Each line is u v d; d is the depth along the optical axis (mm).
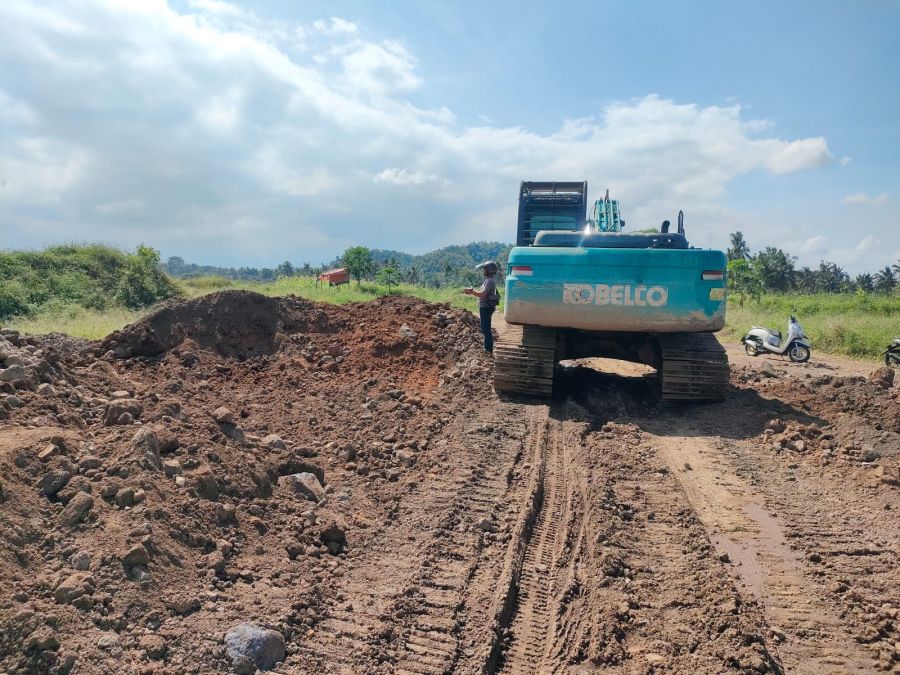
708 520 5262
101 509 3943
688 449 6902
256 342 9914
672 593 4246
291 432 6879
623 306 8070
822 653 3695
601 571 4434
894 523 5188
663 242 8461
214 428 5535
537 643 3846
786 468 6418
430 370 9602
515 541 4852
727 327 18734
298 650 3531
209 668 3221
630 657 3662
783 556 4715
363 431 7004
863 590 4273
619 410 8164
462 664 3574
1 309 17250
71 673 2947
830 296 33625
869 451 6504
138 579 3562
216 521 4383
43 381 5695
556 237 8641
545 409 8055
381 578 4340
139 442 4539
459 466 6195
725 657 3588
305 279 36688
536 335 8641
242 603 3729
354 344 10078
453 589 4246
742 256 73625
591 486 5773
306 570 4285
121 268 23125
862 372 12055
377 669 3465
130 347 8789
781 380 10219
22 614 3049
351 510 5262
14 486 3811
